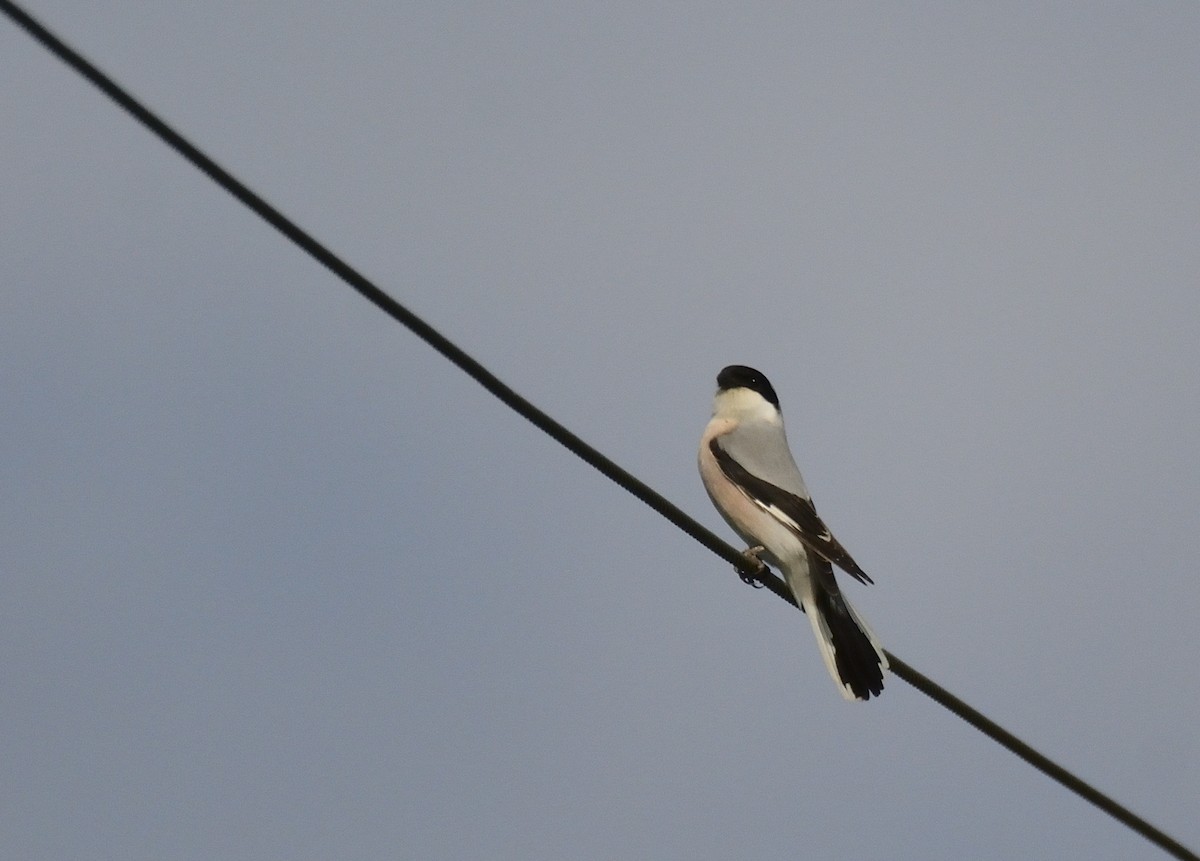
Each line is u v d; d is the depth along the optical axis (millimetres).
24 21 6145
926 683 11555
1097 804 10695
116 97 6594
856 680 11617
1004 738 10781
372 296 7945
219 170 7078
